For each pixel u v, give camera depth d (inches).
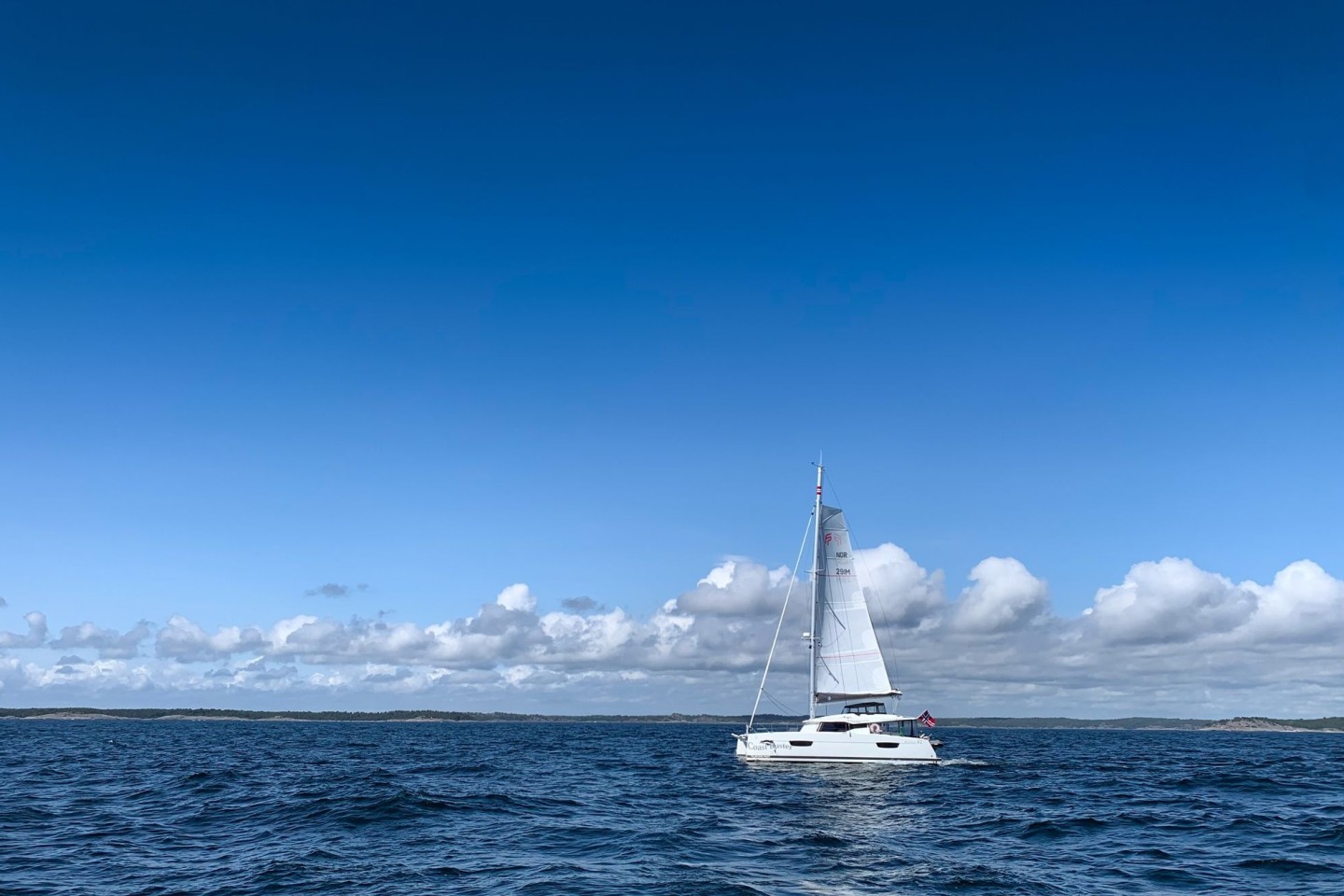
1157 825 1268.5
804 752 2094.0
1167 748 4456.2
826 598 2153.1
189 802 1471.5
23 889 839.1
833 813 1376.7
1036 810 1427.2
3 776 1956.2
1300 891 853.8
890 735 2089.1
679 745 3978.8
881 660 2101.4
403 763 2513.5
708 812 1381.6
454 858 988.6
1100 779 2028.8
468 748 3592.5
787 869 944.3
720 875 909.2
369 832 1155.9
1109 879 906.1
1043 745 4640.8
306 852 1015.0
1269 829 1237.7
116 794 1589.6
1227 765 2694.4
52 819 1267.2
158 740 4286.4
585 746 3831.2
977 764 2372.0
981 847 1090.1
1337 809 1469.0
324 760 2642.7
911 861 988.6
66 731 5984.3
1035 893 842.2
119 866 942.4
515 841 1099.3
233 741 4212.6
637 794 1627.7
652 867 945.5
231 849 1038.4
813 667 2137.1
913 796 1606.8
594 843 1090.7
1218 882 894.4
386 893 821.2
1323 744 5575.8
